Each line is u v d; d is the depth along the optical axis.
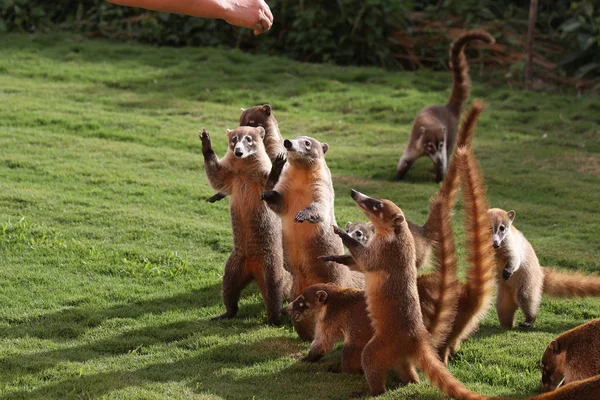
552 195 14.18
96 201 12.70
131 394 7.21
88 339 8.63
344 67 21.95
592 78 21.81
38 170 13.91
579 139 17.61
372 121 18.47
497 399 6.73
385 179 15.16
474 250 8.00
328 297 8.00
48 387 7.37
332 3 22.52
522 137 17.69
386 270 7.41
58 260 10.61
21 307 9.30
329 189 9.10
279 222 9.48
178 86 19.75
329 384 7.64
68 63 20.95
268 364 8.13
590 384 6.39
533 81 21.70
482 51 22.41
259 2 6.80
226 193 9.66
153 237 11.54
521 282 9.39
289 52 23.02
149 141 15.96
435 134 15.04
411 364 7.55
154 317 9.27
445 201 7.87
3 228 11.20
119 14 23.44
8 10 23.36
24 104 17.44
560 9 23.70
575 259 11.19
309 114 18.61
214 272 10.59
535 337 9.02
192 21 23.14
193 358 8.23
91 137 16.03
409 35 22.72
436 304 7.74
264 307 9.84
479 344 8.76
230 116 17.83
